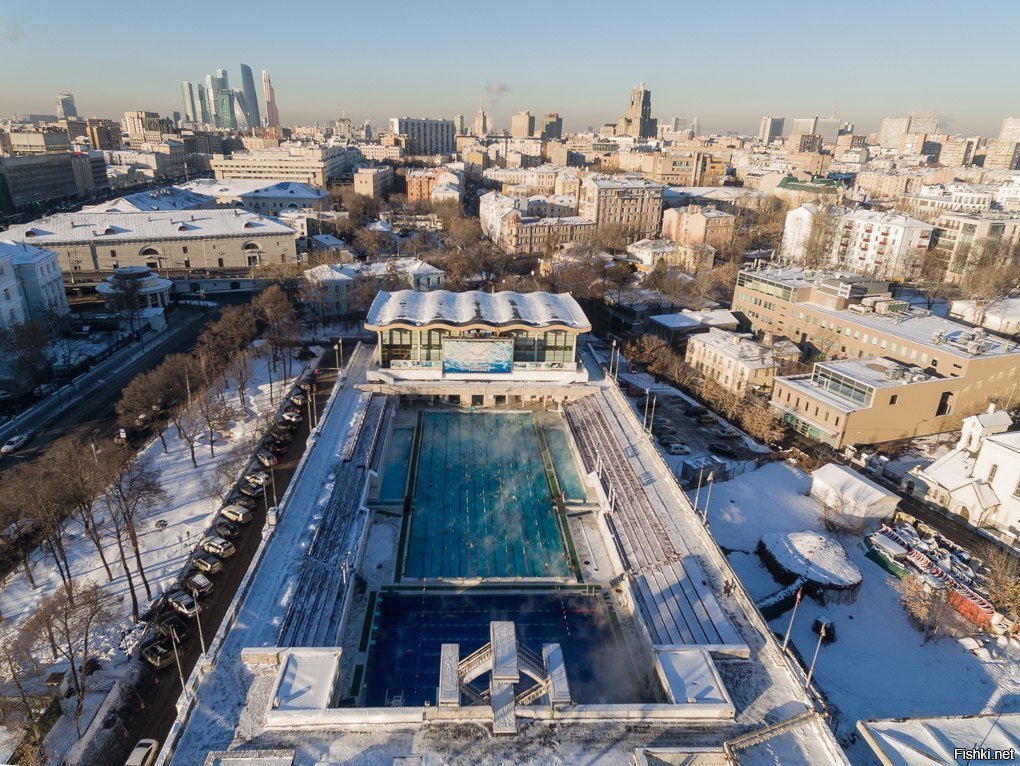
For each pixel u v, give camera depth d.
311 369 128.25
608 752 45.97
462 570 74.12
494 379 115.12
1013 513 80.25
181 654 60.75
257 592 62.19
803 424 108.19
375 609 67.12
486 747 46.03
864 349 124.56
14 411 104.69
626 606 68.62
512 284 176.38
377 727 47.44
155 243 181.38
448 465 97.31
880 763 52.38
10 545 71.75
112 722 53.66
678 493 80.31
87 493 69.31
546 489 91.69
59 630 58.09
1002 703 58.34
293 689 49.25
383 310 116.44
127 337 139.88
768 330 149.00
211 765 43.56
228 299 174.62
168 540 76.56
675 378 128.62
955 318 152.75
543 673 51.34
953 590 69.06
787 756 46.22
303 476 83.56
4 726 51.53
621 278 175.75
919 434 107.81
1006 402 112.00
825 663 62.34
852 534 80.94
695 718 48.94
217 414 102.56
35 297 131.50
